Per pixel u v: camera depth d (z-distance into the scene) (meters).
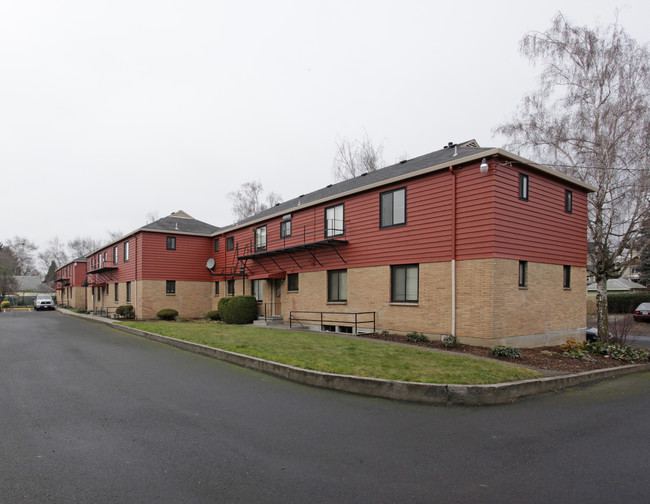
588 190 15.67
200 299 28.91
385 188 15.38
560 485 3.93
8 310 46.69
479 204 12.26
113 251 32.69
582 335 15.12
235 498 3.57
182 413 6.06
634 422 6.07
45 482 3.83
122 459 4.38
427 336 13.43
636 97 15.22
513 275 12.39
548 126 17.09
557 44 16.03
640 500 3.64
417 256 13.98
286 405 6.53
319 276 18.50
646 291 41.00
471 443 5.05
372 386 7.28
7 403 6.54
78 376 8.56
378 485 3.87
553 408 6.80
